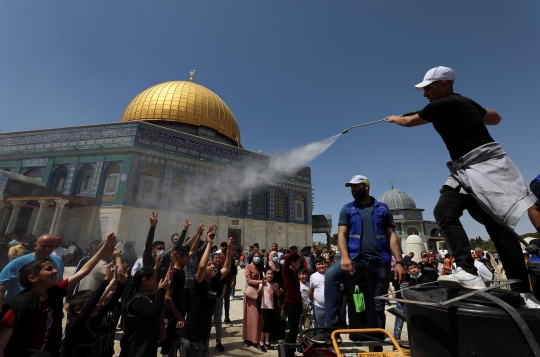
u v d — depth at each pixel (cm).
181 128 2684
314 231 3253
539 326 121
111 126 2202
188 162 2303
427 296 175
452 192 207
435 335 146
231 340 615
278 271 677
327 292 299
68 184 2130
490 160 184
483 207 180
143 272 346
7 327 237
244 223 2495
